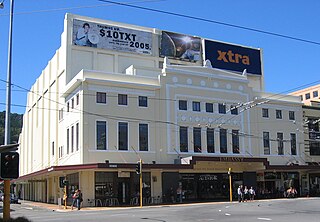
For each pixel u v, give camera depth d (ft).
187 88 161.89
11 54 64.28
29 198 237.66
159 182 150.51
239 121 171.53
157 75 165.78
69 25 164.04
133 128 149.28
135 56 174.19
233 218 72.02
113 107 146.92
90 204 138.72
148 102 153.79
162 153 152.35
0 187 213.87
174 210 101.76
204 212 90.48
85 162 139.03
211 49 188.85
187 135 158.40
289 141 184.85
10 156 42.24
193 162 146.41
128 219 76.02
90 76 145.38
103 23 170.40
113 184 143.84
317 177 189.26
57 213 108.27
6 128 60.44
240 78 175.22
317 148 194.59
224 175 166.61
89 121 142.10
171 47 181.88
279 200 147.23
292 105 189.47
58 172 150.82
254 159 158.51
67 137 156.76
